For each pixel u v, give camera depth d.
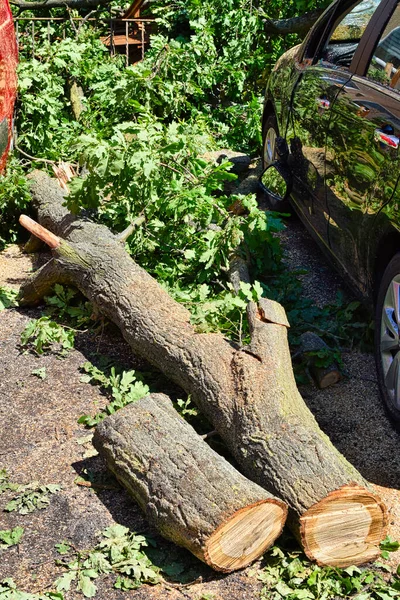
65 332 5.13
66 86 8.92
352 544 3.36
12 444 4.13
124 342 5.15
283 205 6.74
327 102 5.30
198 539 3.20
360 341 5.07
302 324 5.13
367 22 5.18
